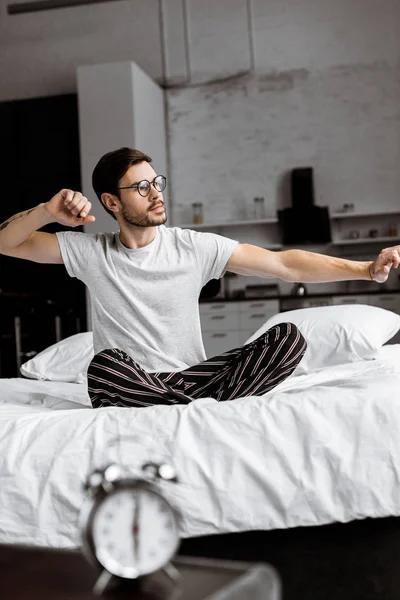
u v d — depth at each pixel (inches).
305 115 296.4
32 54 315.3
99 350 96.2
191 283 95.2
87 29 311.0
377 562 65.7
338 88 293.7
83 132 267.3
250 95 300.4
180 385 91.4
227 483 70.3
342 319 141.8
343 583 62.3
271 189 299.1
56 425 74.5
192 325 95.9
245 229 302.8
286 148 298.0
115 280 93.9
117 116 265.0
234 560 67.5
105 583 35.4
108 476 38.5
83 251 95.4
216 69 302.7
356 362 131.5
